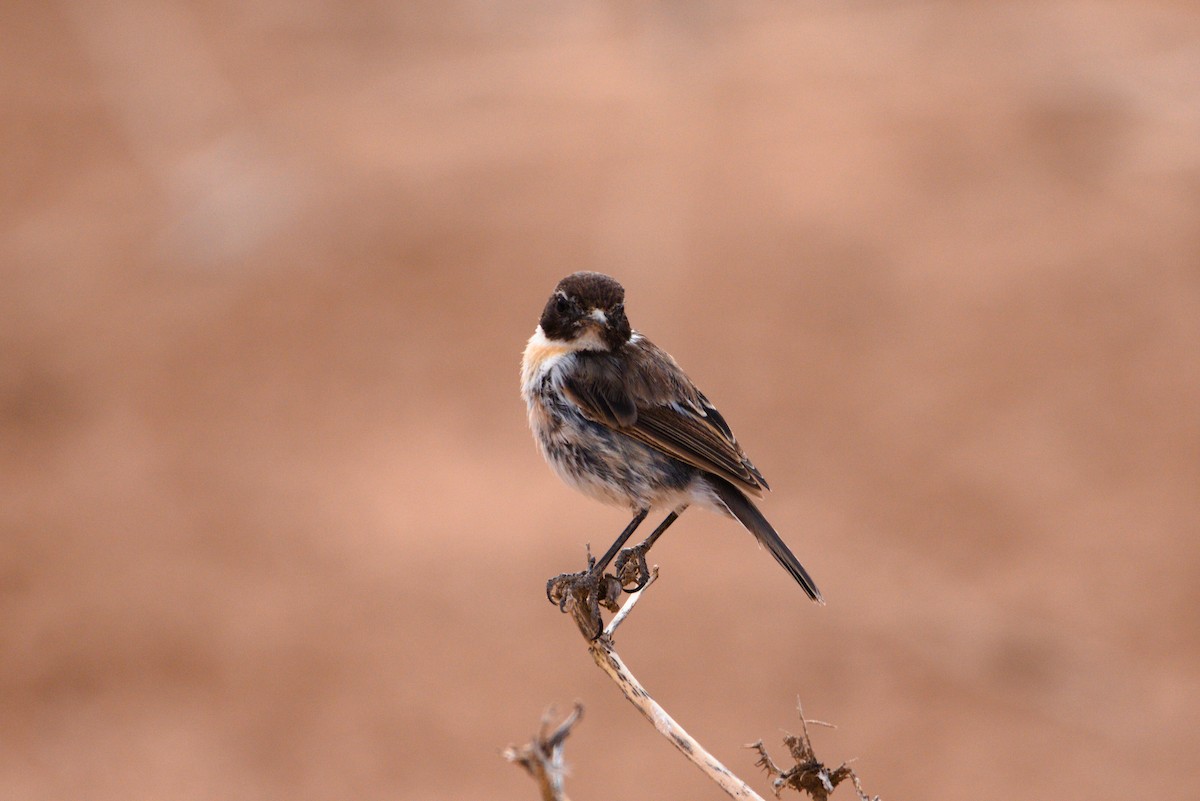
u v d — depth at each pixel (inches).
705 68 1221.7
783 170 1003.3
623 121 1108.5
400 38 1387.8
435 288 900.0
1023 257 878.4
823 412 749.3
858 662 549.6
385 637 575.5
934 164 1000.2
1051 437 715.4
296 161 1082.1
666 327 837.8
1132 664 550.3
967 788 483.8
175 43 1348.4
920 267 877.2
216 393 813.9
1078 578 603.8
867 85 1144.8
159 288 928.9
